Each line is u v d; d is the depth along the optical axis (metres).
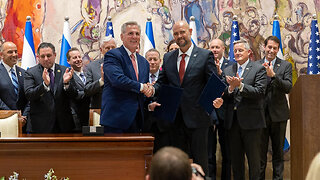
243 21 7.14
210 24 7.14
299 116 3.90
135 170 3.13
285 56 7.09
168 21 7.15
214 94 4.31
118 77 4.14
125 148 3.12
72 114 5.26
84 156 3.11
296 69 7.09
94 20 7.08
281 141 5.72
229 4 7.14
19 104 5.44
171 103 4.45
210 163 5.57
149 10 7.14
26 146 3.08
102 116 4.25
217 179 6.73
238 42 5.31
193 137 4.49
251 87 4.84
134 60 4.45
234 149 5.15
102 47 5.41
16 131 4.36
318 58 6.70
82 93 5.28
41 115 5.05
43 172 3.09
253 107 4.98
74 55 5.81
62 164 3.10
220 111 5.55
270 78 5.64
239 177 5.16
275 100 5.60
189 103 4.51
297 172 4.21
